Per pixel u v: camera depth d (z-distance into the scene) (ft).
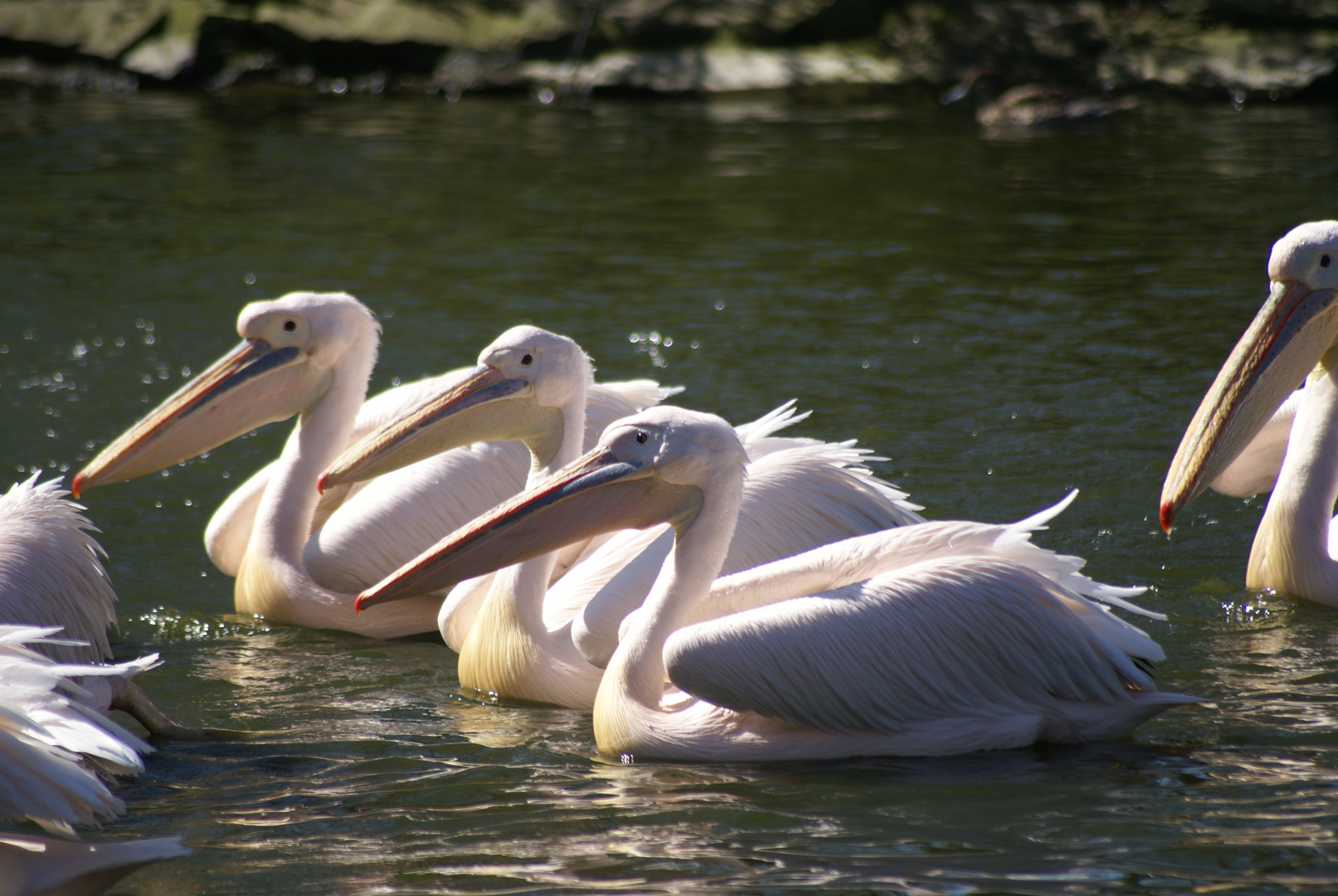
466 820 25.43
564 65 143.02
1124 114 126.72
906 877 22.50
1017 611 28.12
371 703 32.14
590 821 25.21
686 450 29.12
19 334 62.34
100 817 25.45
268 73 143.23
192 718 31.04
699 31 143.74
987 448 47.14
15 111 126.31
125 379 56.39
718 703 28.04
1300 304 35.50
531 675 31.94
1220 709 29.66
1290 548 35.96
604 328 63.00
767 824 24.90
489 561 29.81
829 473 34.17
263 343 38.24
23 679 23.50
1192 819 24.45
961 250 76.95
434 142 113.29
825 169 101.19
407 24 144.56
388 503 37.40
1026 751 28.09
